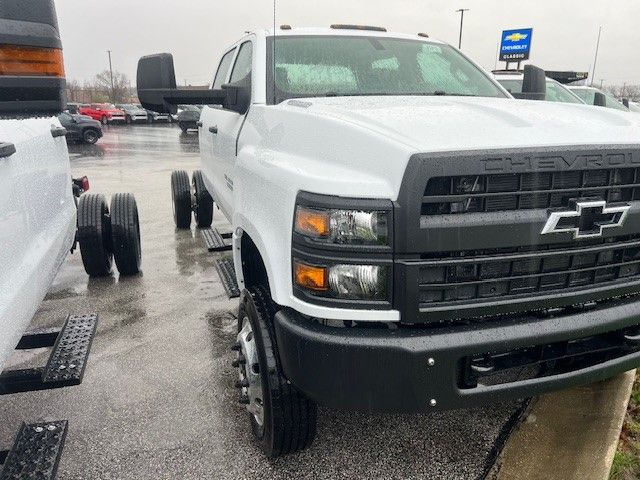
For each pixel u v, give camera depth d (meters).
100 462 2.71
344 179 2.03
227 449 2.79
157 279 5.47
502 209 2.00
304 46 3.66
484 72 4.02
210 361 3.73
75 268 5.84
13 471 2.04
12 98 1.81
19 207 2.47
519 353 2.18
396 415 3.05
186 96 3.26
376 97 3.12
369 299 1.99
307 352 2.07
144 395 3.31
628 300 2.29
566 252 2.09
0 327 2.02
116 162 16.17
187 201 7.27
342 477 2.57
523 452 2.66
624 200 2.17
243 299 2.76
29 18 1.78
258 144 2.99
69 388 3.40
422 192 1.90
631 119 2.57
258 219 2.50
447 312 1.99
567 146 2.03
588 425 2.76
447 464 2.65
